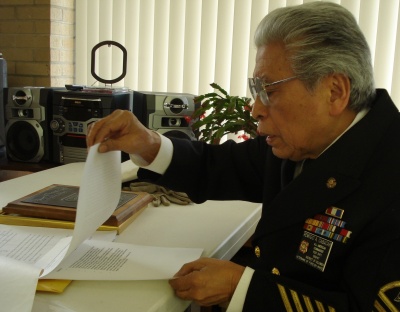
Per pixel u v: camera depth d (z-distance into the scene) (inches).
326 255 29.0
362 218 28.3
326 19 30.0
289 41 30.2
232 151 43.9
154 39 100.2
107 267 31.3
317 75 30.1
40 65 101.2
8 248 33.2
